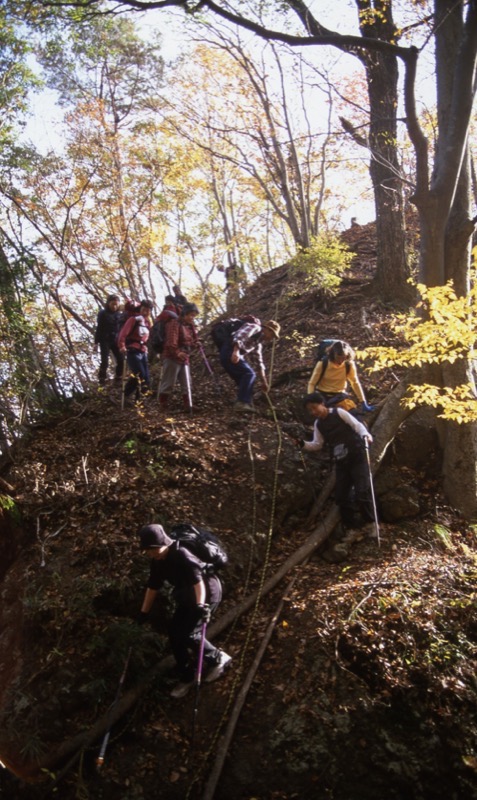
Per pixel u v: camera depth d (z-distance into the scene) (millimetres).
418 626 6172
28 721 5766
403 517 7809
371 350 7121
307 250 12844
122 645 6016
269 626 6363
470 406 7211
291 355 11070
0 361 9664
